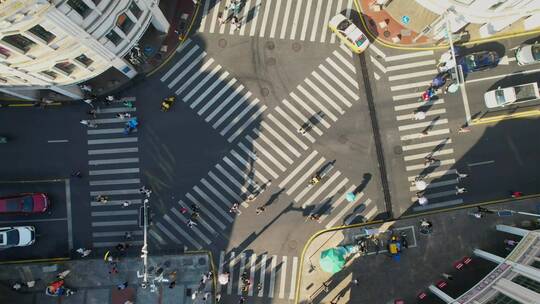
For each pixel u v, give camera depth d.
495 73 41.84
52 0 25.86
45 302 39.06
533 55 40.50
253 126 41.16
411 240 40.38
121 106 40.75
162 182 40.44
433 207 40.78
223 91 41.38
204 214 40.22
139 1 33.91
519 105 41.66
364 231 40.22
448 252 40.25
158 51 41.38
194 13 41.94
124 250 39.72
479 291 34.56
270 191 40.56
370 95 41.69
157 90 41.19
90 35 30.84
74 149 40.38
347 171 40.91
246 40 41.84
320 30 42.12
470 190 40.97
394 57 42.00
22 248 39.44
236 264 39.84
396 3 42.22
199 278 39.62
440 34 40.84
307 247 40.09
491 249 40.22
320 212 40.50
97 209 40.00
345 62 41.88
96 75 37.22
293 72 41.72
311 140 41.06
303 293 39.72
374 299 39.75
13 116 40.44
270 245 40.09
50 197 39.81
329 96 41.59
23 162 40.06
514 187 41.12
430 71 41.94
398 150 41.22
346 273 40.00
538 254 33.44
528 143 41.53
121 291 39.44
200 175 40.62
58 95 40.50
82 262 39.53
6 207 38.28
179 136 40.91
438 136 41.38
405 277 40.00
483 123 41.53
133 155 40.56
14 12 23.77
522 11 36.78
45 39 28.81
